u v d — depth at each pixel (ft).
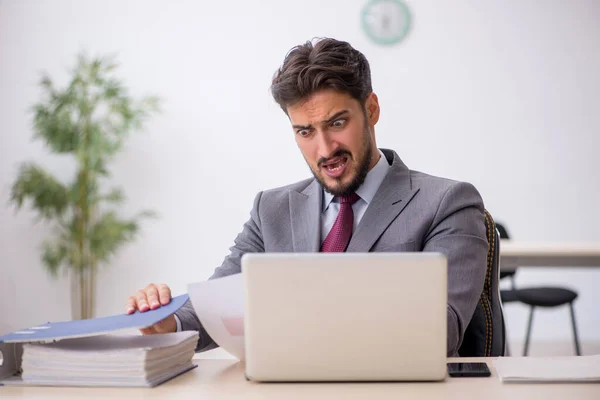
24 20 16.39
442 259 3.62
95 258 15.47
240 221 16.37
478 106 15.97
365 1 16.12
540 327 16.05
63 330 3.99
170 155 16.40
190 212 16.42
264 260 3.66
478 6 15.90
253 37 16.33
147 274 16.46
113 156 16.31
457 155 16.03
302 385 3.67
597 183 15.84
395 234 5.29
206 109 16.38
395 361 3.66
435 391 3.48
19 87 16.38
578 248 11.18
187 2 16.38
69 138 14.85
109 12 16.39
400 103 16.11
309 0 16.25
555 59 15.84
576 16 15.76
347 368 3.67
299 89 4.99
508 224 16.02
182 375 4.09
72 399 3.47
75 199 15.19
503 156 15.97
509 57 15.89
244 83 16.37
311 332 3.67
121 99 15.16
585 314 15.90
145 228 16.44
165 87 16.38
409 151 16.11
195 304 4.18
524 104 15.90
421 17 16.02
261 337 3.69
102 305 16.46
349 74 5.02
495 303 5.36
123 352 3.77
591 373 3.74
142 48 16.43
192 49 16.38
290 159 16.31
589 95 15.80
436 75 16.02
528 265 11.36
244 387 3.66
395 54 16.07
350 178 5.26
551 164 15.94
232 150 16.38
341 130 5.13
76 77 14.97
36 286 16.47
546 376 3.68
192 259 16.42
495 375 3.87
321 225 5.66
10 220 16.39
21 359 4.14
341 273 3.64
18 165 16.33
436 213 5.24
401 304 3.64
